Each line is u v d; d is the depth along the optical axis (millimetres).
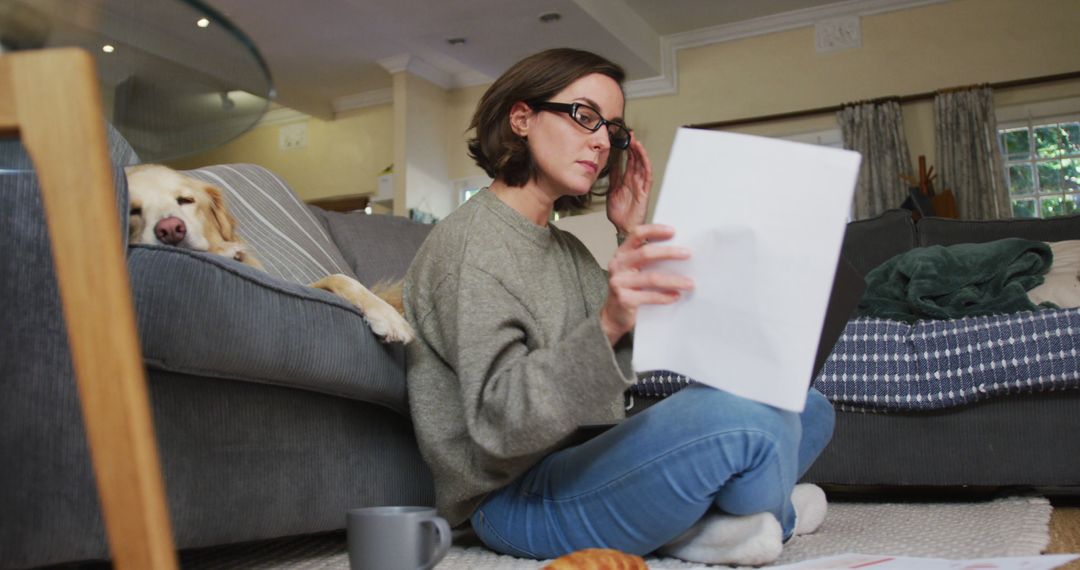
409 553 958
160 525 558
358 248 2465
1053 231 3066
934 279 2488
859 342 2293
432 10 5941
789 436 1183
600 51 6609
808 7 6648
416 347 1400
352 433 1496
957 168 6160
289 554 1523
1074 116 6035
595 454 1240
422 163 7508
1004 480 2211
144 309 1111
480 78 7711
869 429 2301
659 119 7188
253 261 1846
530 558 1334
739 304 988
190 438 1209
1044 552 1421
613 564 892
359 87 7918
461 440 1322
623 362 1299
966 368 2199
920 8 6430
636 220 1515
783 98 6793
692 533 1262
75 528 1061
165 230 1625
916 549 1392
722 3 6527
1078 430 2166
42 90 549
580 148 1332
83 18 548
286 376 1275
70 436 1063
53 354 1064
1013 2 6191
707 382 1017
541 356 1145
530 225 1354
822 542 1472
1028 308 2355
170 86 608
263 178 2268
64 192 550
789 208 969
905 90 6441
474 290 1245
